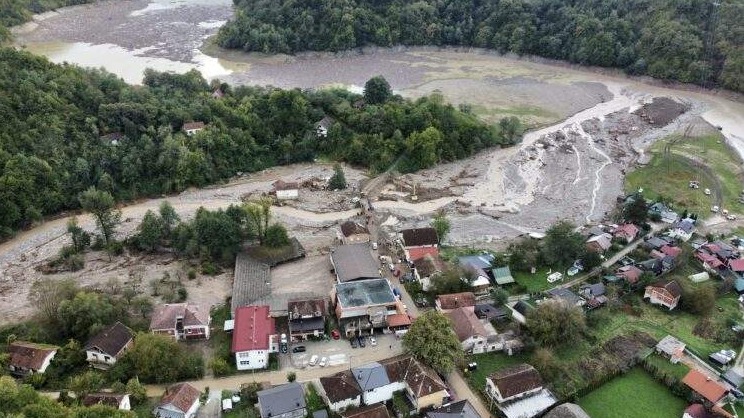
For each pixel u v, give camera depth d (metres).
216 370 92.81
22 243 134.25
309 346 101.62
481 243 141.00
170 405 82.31
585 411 90.38
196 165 163.88
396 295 115.50
